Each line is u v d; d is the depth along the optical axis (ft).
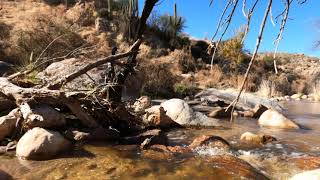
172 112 26.37
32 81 22.27
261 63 81.71
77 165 14.29
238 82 62.23
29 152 14.99
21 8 64.18
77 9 67.77
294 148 19.06
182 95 46.32
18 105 17.98
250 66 5.86
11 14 60.18
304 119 33.45
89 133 18.30
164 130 23.26
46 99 17.74
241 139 21.06
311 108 46.14
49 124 17.43
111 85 20.70
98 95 21.54
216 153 16.94
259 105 34.17
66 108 20.70
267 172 14.42
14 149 16.12
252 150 18.30
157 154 16.22
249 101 42.65
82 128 19.15
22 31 46.44
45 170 13.62
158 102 35.91
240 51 69.46
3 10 61.52
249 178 13.07
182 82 53.83
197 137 19.74
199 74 64.03
